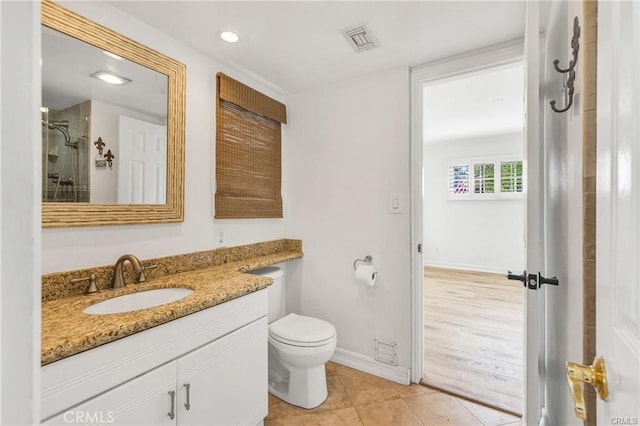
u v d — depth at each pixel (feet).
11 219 0.89
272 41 5.79
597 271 1.83
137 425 3.40
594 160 2.47
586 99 2.52
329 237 7.86
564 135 3.81
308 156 8.17
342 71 7.06
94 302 4.17
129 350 3.35
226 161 6.72
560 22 4.02
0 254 0.87
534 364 3.48
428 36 5.62
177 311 3.78
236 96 6.84
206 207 6.33
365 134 7.32
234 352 4.63
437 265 19.08
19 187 0.91
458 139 17.92
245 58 6.44
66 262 4.33
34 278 0.94
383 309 7.11
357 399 6.21
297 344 5.81
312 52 6.20
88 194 4.57
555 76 4.35
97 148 4.67
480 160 17.60
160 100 5.47
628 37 1.43
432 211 19.19
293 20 5.14
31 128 0.94
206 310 4.21
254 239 7.54
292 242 8.41
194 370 4.04
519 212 16.75
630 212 1.41
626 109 1.45
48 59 4.22
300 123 8.29
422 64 6.70
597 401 1.80
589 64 2.49
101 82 4.72
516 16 5.03
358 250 7.43
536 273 3.49
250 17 5.06
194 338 4.04
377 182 7.18
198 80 6.15
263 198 7.73
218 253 6.53
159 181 5.45
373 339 7.23
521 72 8.61
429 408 5.89
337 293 7.74
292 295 8.46
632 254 1.39
